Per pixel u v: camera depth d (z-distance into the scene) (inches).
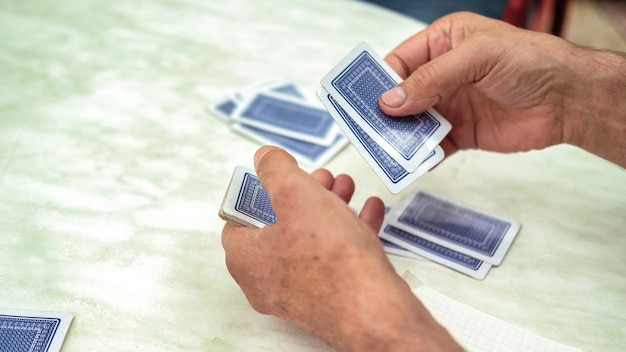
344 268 39.9
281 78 82.2
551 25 133.6
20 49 83.1
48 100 74.8
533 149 67.1
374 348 38.4
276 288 43.6
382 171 56.7
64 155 66.7
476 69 58.6
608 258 59.2
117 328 49.0
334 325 40.1
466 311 52.3
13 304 49.9
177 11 94.5
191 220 60.2
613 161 63.7
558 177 69.1
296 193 42.8
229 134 72.7
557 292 55.4
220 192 64.1
